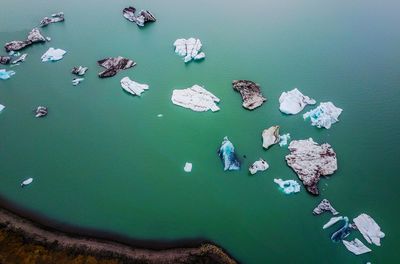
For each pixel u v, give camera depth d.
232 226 31.31
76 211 31.88
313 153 36.25
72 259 28.08
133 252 28.83
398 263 29.02
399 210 32.41
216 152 36.81
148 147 37.28
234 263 28.48
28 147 37.06
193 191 33.75
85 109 41.06
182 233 30.58
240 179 34.69
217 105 41.41
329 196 33.41
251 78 44.72
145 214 31.86
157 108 41.19
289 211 32.41
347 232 30.61
